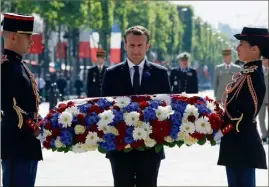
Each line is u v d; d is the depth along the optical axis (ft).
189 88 114.62
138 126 41.81
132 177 44.68
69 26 265.13
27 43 42.73
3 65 41.86
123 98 42.42
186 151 95.25
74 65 307.99
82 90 300.20
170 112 42.09
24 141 42.09
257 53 44.16
